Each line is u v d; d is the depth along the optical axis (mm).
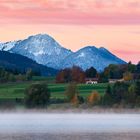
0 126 142875
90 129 132250
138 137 111812
